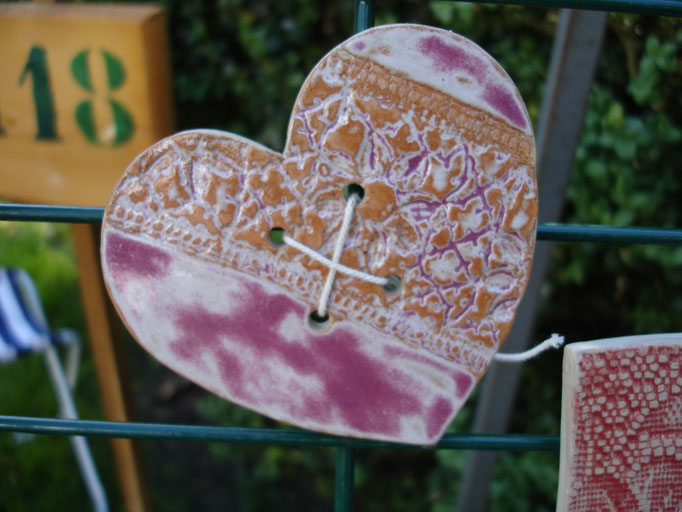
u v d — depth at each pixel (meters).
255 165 0.27
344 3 0.53
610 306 0.56
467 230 0.28
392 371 0.28
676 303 0.49
